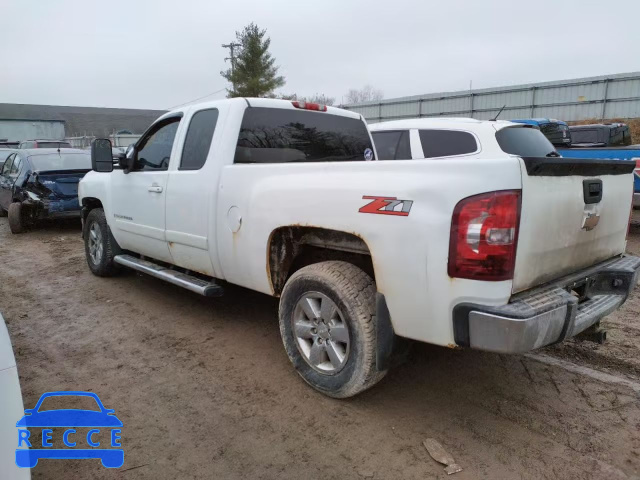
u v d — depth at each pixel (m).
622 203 3.35
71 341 4.14
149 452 2.68
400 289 2.61
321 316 3.12
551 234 2.58
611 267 3.16
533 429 2.88
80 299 5.25
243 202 3.52
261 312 4.83
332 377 3.09
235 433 2.85
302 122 4.37
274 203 3.26
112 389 3.34
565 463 2.58
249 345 4.05
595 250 3.11
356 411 3.07
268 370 3.61
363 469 2.54
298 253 3.44
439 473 2.51
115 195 5.22
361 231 2.74
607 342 4.12
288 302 3.31
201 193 3.89
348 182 2.84
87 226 6.11
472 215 2.32
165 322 4.56
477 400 3.21
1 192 11.07
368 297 2.90
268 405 3.13
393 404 3.15
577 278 2.88
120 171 5.12
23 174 9.37
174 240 4.30
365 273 3.01
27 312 4.88
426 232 2.45
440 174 2.46
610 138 10.98
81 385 3.39
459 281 2.38
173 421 2.96
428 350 3.95
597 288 3.16
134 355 3.87
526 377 3.51
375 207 2.66
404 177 2.60
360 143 4.96
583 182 2.81
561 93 22.11
